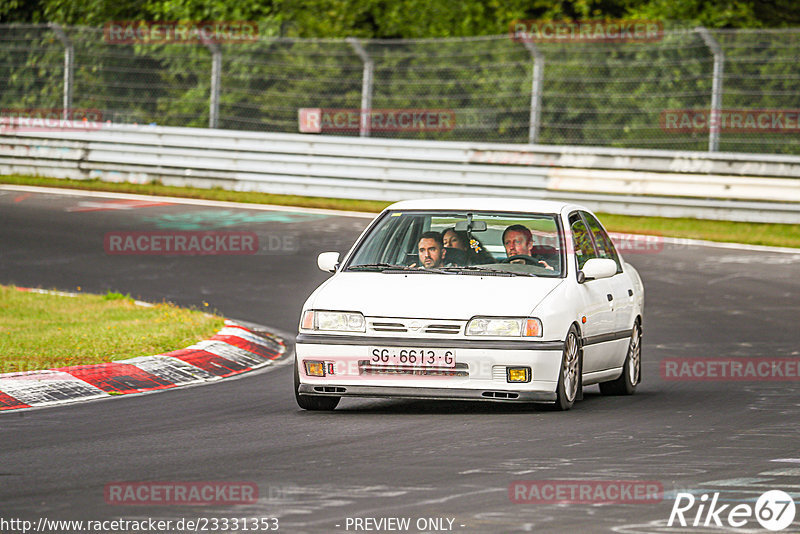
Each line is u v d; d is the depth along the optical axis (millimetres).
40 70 89500
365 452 23516
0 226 64250
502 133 82625
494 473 21438
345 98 85125
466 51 83125
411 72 84000
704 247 62719
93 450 23938
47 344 36594
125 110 88812
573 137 81562
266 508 18859
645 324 45531
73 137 81062
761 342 41969
